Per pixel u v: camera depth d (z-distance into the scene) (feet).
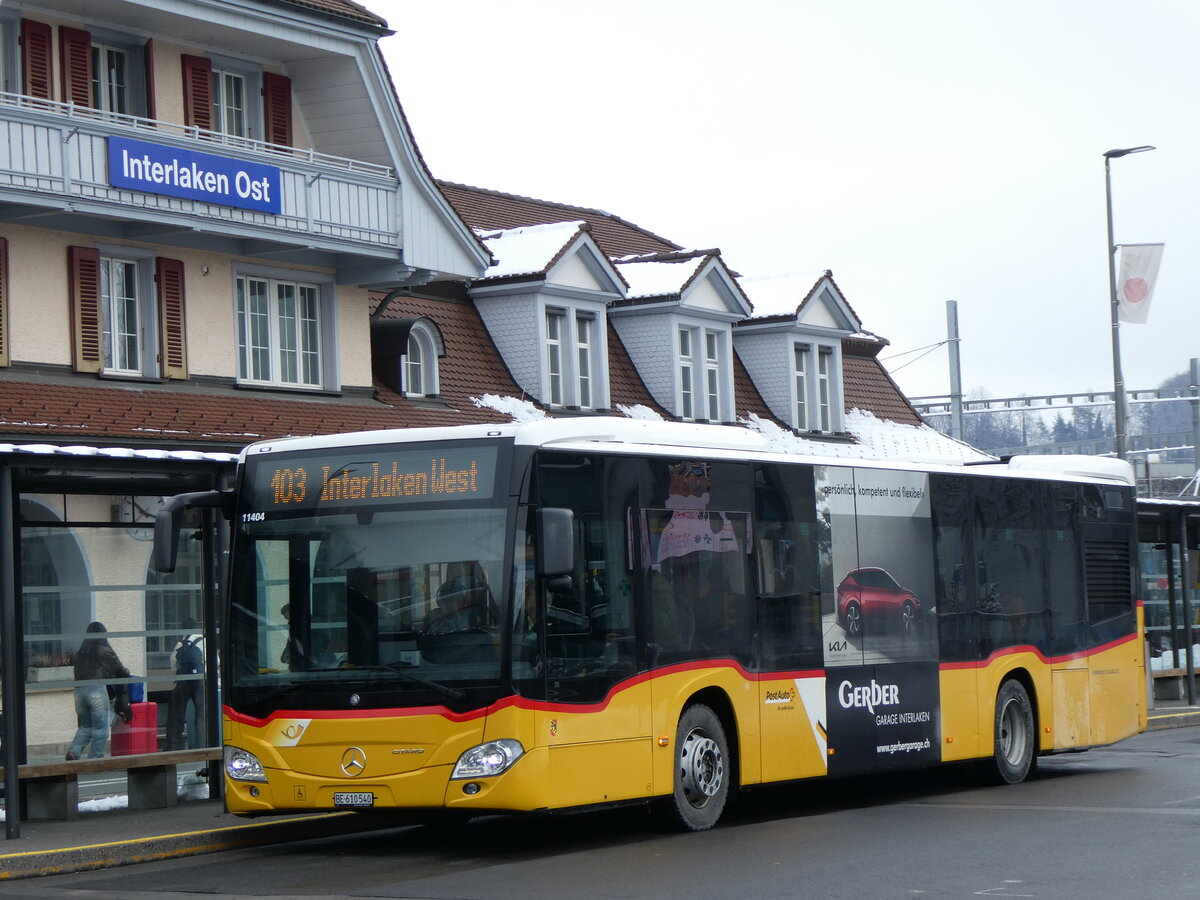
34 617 56.44
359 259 91.86
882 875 39.45
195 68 85.05
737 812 56.34
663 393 117.19
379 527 45.37
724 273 121.08
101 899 39.73
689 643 49.37
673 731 48.42
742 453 52.65
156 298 81.97
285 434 81.35
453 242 95.20
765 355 128.98
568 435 46.14
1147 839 44.98
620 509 47.47
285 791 44.96
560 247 108.37
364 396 93.97
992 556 63.46
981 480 63.36
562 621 45.06
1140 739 83.71
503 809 43.55
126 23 81.92
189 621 61.26
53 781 53.83
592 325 112.06
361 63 90.07
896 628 58.18
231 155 82.02
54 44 78.33
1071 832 46.96
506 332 108.06
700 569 50.19
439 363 102.12
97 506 58.34
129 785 57.41
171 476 57.47
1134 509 72.23
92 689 58.03
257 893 39.70
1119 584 70.64
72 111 76.48
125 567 59.16
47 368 76.33
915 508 59.82
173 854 47.96
